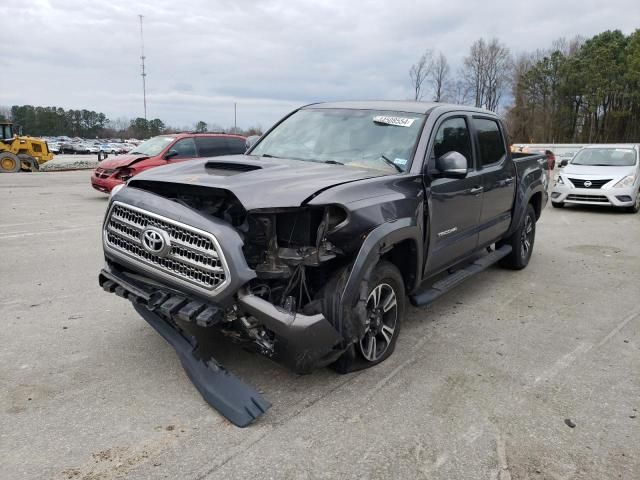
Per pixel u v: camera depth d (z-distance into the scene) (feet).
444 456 9.52
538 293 19.97
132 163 40.73
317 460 9.27
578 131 224.94
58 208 39.68
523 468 9.27
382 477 8.89
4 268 21.36
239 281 10.02
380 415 10.78
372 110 16.17
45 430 9.93
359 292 11.07
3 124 85.25
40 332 14.61
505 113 233.14
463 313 17.42
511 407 11.33
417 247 13.32
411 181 13.39
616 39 224.53
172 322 12.17
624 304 18.80
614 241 30.89
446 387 12.11
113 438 9.74
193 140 43.50
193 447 9.52
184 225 10.54
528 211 22.89
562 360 13.84
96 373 12.25
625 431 10.53
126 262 11.71
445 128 15.76
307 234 10.76
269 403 10.65
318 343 10.43
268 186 10.99
